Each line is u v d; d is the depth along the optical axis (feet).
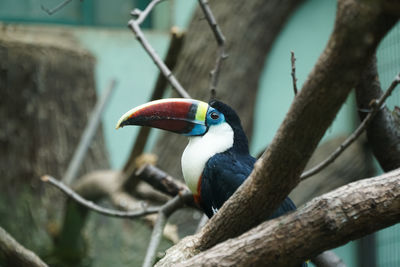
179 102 16.66
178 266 11.63
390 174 11.83
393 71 34.65
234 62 34.65
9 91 34.47
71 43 37.78
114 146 38.58
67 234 32.42
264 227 11.60
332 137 36.55
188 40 34.81
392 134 16.97
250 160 16.78
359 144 35.04
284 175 10.71
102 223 35.17
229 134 16.80
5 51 34.47
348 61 8.83
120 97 39.04
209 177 16.24
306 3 40.09
